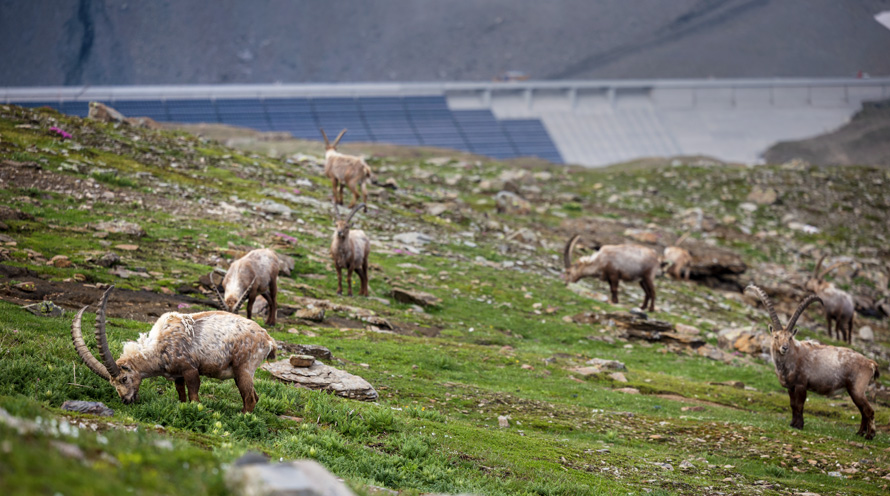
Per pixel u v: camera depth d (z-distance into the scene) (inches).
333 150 4527.6
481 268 4025.6
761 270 5378.9
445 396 1886.1
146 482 519.2
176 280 2564.0
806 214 7042.3
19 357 1312.7
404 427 1441.9
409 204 5221.5
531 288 3806.6
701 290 4672.7
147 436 778.8
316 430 1306.6
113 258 2583.7
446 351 2415.1
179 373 1214.9
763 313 4456.2
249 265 2149.4
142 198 3722.9
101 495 457.1
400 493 1011.3
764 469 1596.9
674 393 2391.7
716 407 2234.3
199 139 5684.1
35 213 3041.3
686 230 6205.7
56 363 1320.1
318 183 5187.0
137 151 4685.0
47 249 2603.3
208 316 1244.5
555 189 7313.0
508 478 1263.5
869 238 6628.9
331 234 3912.4
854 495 1427.2
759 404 2375.7
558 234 5433.1
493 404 1894.7
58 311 1834.4
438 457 1305.4
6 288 2020.2
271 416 1307.8
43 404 1016.2
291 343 1994.3
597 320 3358.8
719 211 6953.7
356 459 1195.3
